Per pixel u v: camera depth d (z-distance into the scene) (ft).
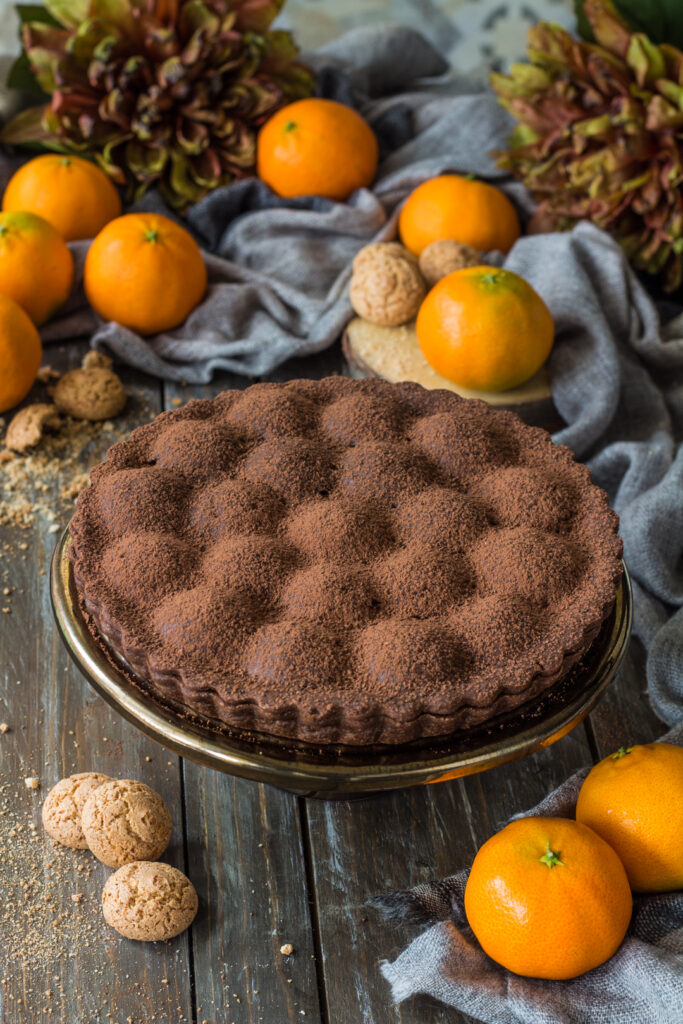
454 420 3.18
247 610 2.91
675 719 3.30
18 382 3.75
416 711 2.81
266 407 3.20
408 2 5.11
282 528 3.04
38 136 4.26
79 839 3.10
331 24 5.12
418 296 3.89
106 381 3.82
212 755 2.85
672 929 2.97
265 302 4.02
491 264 4.06
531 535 3.00
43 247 3.87
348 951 3.03
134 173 4.21
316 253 4.14
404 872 3.13
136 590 2.94
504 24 5.21
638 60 3.88
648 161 3.97
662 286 4.23
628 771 3.02
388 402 3.24
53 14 4.11
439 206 4.05
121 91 4.05
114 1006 2.96
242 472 3.12
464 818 3.20
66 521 3.63
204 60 4.07
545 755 3.29
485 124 4.32
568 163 4.05
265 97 4.15
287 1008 2.97
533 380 3.84
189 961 3.01
